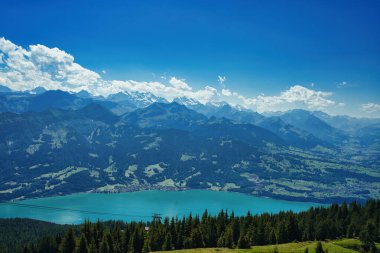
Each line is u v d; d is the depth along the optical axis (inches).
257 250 7121.1
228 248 7519.7
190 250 7278.5
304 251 6919.3
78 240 7322.8
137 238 7854.3
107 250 7357.3
